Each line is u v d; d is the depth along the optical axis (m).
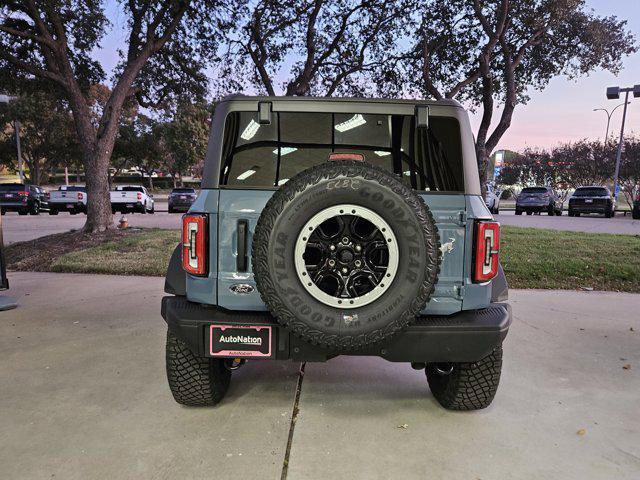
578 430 2.85
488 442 2.70
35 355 3.94
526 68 12.62
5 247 9.77
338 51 12.55
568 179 36.66
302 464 2.44
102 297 6.01
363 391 3.40
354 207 2.24
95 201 11.05
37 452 2.51
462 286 2.57
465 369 2.86
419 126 2.66
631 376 3.70
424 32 10.99
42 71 10.19
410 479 2.33
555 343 4.46
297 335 2.30
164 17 11.40
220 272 2.56
